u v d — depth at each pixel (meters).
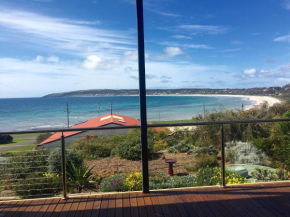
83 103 77.69
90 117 46.47
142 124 3.07
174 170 6.92
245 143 7.39
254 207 2.70
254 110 11.76
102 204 2.85
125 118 20.47
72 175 5.85
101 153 8.77
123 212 2.64
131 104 69.00
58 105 73.44
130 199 2.97
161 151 9.19
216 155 7.56
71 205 2.85
